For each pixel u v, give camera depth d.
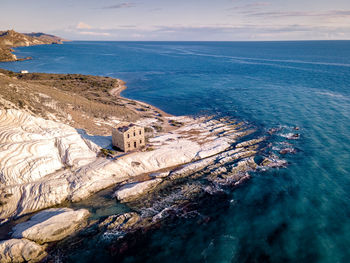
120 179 53.28
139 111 100.19
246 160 58.81
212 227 40.16
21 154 51.59
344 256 33.69
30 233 36.91
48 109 72.94
